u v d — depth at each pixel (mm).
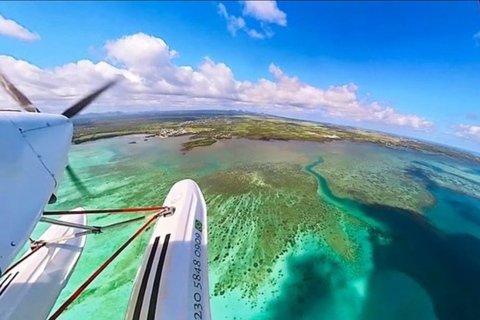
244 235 10664
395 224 12492
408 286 8695
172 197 8797
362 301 7930
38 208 3275
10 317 5211
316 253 9836
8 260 2727
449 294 8508
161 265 6121
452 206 15016
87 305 7168
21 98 5094
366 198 15164
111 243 9727
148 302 5289
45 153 3738
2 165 3111
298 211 12961
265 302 7582
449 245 11172
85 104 5680
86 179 15656
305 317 7230
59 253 6922
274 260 9289
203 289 5797
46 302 5812
